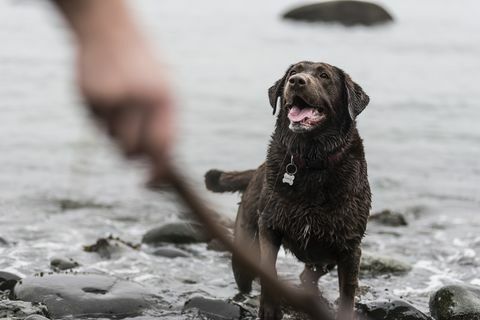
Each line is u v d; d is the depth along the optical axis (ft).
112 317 21.76
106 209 35.27
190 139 47.85
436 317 22.63
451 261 28.86
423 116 57.41
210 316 21.99
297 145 20.42
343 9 122.21
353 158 20.74
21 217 33.27
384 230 32.91
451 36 110.93
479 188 40.09
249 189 22.99
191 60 82.07
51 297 21.99
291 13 125.39
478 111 59.47
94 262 27.45
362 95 21.40
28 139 47.98
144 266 27.02
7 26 107.65
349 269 20.89
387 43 100.78
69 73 1.90
